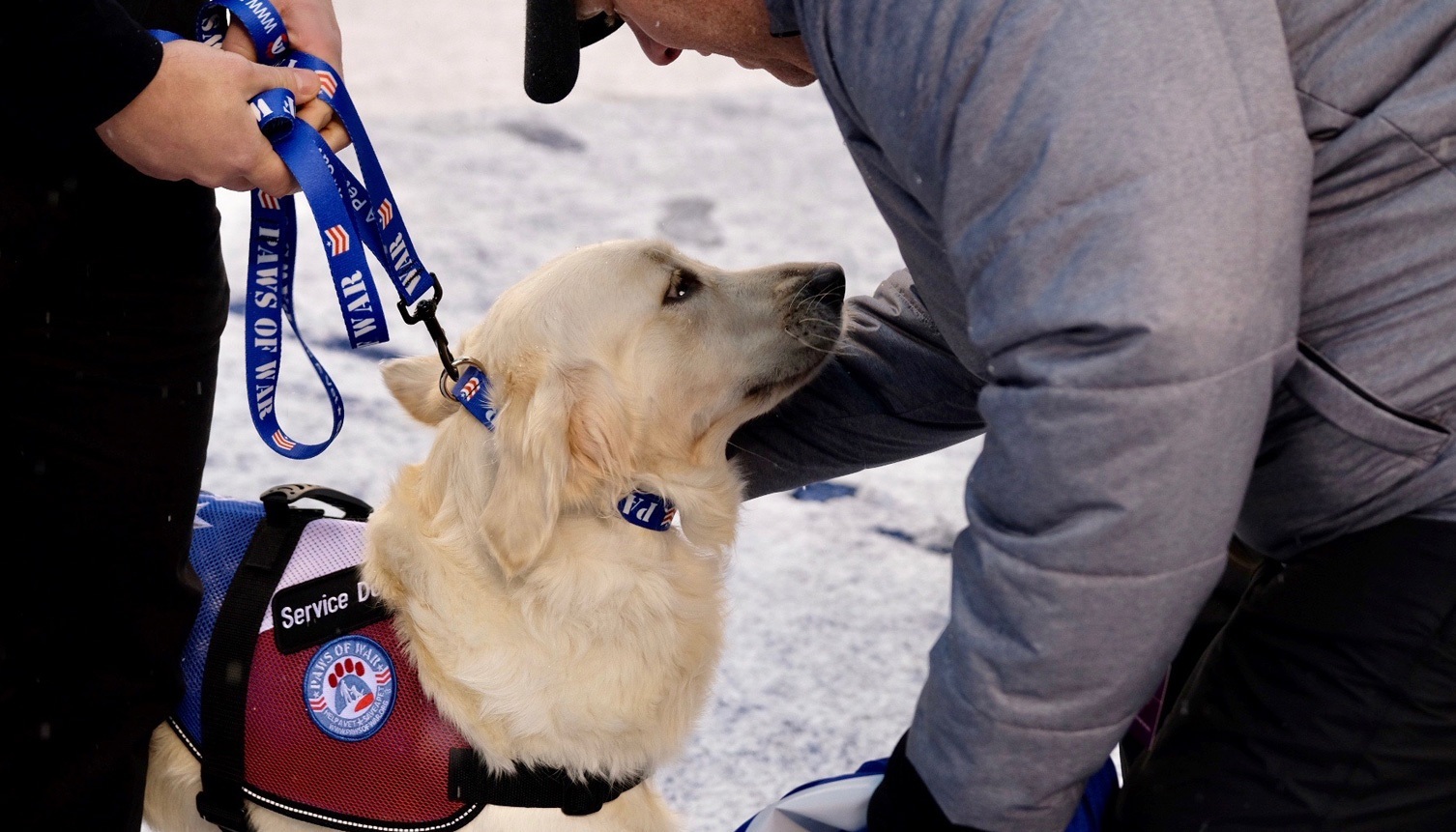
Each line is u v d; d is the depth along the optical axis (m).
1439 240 1.20
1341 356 1.25
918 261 1.46
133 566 1.70
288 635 1.76
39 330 1.58
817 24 1.29
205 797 1.78
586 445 1.79
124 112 1.44
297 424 3.52
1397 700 1.29
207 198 1.70
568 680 1.78
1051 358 1.12
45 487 1.63
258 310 1.76
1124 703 1.21
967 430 2.04
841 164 5.86
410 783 1.73
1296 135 1.12
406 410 2.05
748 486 2.15
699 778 2.43
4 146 1.48
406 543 1.82
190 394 1.72
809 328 1.99
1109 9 1.10
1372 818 1.32
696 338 1.96
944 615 2.97
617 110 6.36
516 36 7.32
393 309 4.20
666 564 1.90
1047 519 1.15
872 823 1.46
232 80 1.50
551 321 1.86
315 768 1.74
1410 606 1.29
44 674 1.66
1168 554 1.13
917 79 1.19
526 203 5.14
